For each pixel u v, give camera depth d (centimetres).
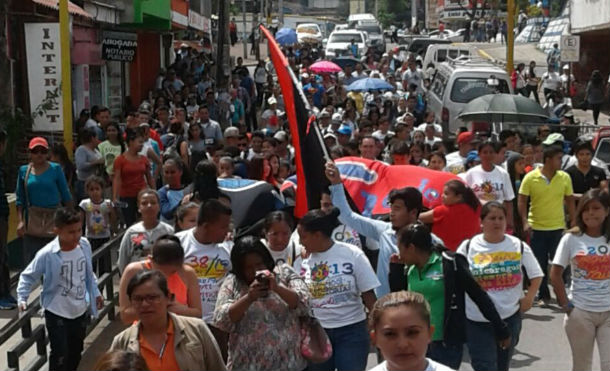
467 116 1873
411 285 718
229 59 3875
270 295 642
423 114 2677
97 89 2477
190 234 770
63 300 833
